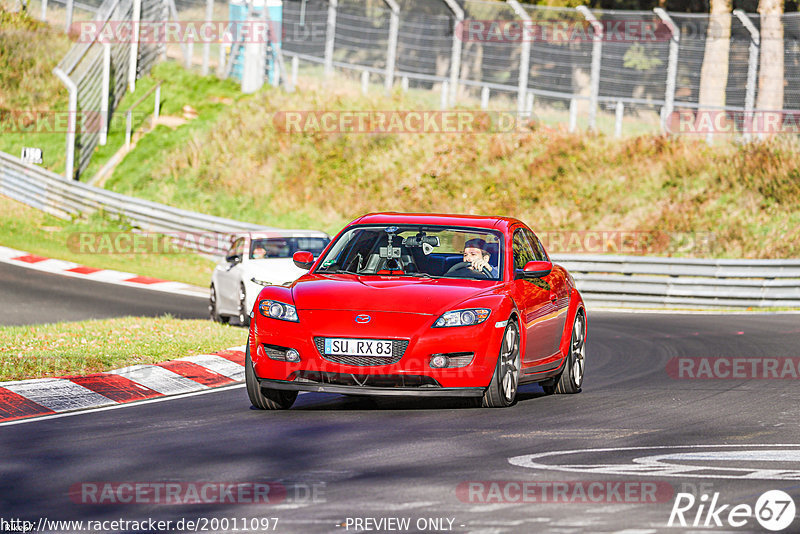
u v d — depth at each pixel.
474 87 143.12
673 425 32.72
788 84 141.12
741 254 112.69
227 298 65.19
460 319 34.25
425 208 119.75
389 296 34.84
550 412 35.22
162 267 99.62
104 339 50.03
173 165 122.81
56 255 99.69
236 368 45.72
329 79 135.12
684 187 120.75
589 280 91.06
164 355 46.25
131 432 31.48
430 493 23.30
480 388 34.50
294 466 26.33
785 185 119.94
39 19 147.75
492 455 27.62
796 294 89.94
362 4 157.38
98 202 111.19
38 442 29.98
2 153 119.75
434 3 157.50
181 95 134.00
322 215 118.62
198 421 33.44
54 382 39.34
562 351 40.41
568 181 122.31
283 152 124.31
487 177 122.81
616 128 127.31
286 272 62.75
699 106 125.31
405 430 31.50
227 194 120.12
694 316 79.12
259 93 132.88
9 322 61.84
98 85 131.75
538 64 163.00
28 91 135.00
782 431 31.75
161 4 140.88
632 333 65.44
